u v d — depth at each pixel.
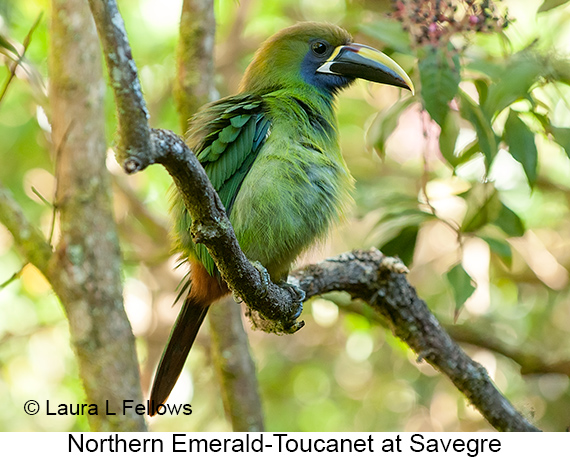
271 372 16.28
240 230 8.08
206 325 14.15
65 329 15.27
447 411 15.98
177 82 9.85
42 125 10.66
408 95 9.64
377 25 8.82
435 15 7.80
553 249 15.47
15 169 14.48
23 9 12.20
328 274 8.74
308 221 8.28
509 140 8.34
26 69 8.38
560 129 8.28
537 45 8.33
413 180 14.88
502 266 14.08
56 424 15.31
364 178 15.26
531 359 12.41
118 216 14.34
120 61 4.70
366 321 12.03
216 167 8.20
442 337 9.06
